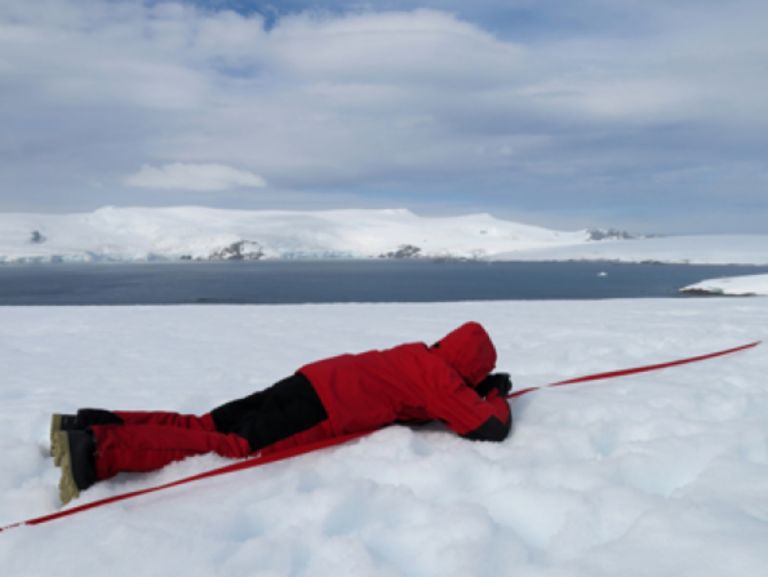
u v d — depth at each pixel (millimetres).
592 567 1650
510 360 5098
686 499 2021
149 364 5352
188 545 1827
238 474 2402
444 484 2334
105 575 1693
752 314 8875
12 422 3342
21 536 1922
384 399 2824
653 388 3719
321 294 81938
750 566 1578
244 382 4477
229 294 82375
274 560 1766
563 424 3074
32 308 11484
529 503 2117
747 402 3373
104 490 2262
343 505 2105
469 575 1630
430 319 8906
